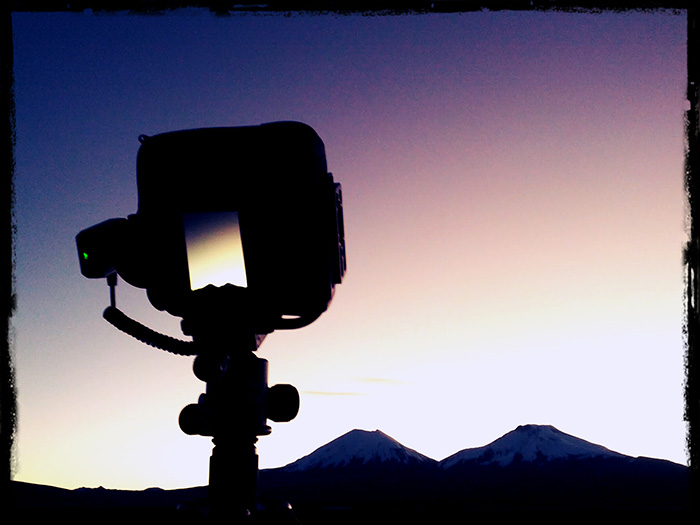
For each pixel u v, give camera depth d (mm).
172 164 1561
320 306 1562
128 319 1565
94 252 1575
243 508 1414
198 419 1560
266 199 1523
